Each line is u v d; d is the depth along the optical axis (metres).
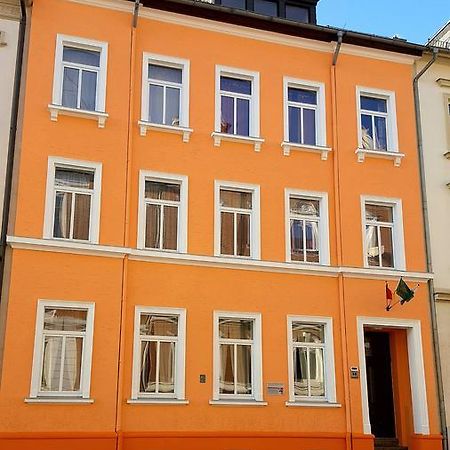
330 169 17.45
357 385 16.02
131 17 16.55
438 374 16.67
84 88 16.00
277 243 16.48
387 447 16.48
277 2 19.14
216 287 15.68
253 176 16.70
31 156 14.91
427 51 18.80
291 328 16.08
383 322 16.66
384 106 18.67
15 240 14.21
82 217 15.23
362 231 17.20
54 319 14.42
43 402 13.68
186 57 16.89
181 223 15.90
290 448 15.23
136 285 15.10
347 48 18.36
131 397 14.47
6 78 15.34
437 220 17.95
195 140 16.44
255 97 17.31
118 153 15.61
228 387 15.45
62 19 15.95
